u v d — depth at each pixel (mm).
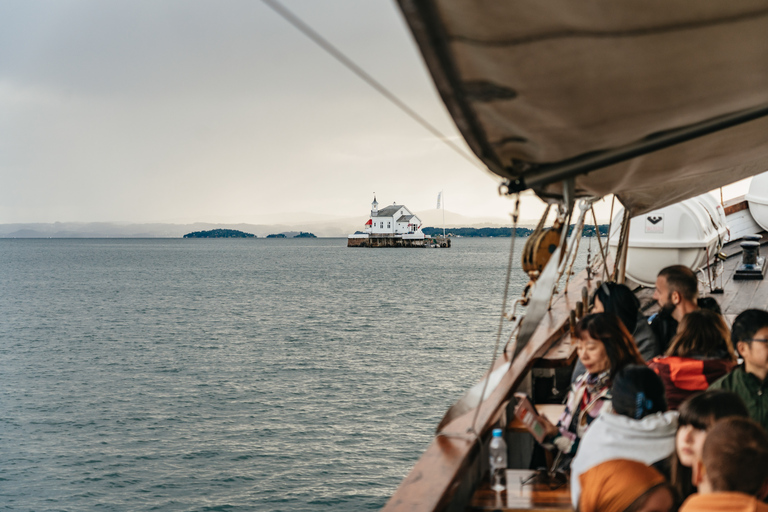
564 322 6523
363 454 21000
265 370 32562
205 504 17781
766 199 13078
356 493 18281
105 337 43656
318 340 40969
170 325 48719
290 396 27750
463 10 1370
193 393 28641
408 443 21906
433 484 2906
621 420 2570
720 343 3590
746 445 1688
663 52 1593
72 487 18938
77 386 30125
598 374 3375
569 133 2107
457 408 3643
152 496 18328
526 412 3604
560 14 1390
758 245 10305
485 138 2135
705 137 2477
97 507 17734
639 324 4742
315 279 92875
